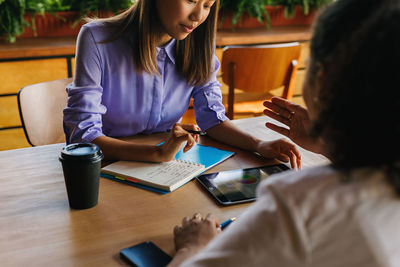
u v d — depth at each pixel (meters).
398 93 0.42
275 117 1.24
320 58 0.50
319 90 0.52
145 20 1.34
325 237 0.43
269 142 1.26
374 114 0.44
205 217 0.89
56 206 0.93
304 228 0.44
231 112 2.63
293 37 3.22
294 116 1.21
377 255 0.42
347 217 0.44
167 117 1.59
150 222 0.88
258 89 2.61
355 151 0.47
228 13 3.38
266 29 3.46
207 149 1.29
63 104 1.67
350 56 0.45
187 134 1.12
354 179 0.46
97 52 1.34
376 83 0.43
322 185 0.46
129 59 1.40
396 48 0.42
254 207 0.48
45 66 2.70
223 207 0.95
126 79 1.42
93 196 0.92
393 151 0.44
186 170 1.10
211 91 1.54
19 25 2.82
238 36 3.10
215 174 1.10
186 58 1.47
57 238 0.81
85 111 1.29
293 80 2.64
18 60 2.62
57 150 1.25
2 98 2.68
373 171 0.46
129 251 0.77
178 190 1.02
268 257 0.44
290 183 0.47
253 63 2.48
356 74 0.44
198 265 0.46
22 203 0.94
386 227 0.43
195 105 1.56
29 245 0.79
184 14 1.23
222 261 0.45
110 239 0.81
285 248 0.44
